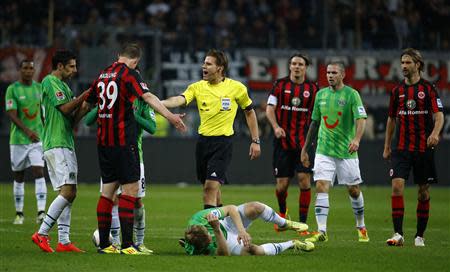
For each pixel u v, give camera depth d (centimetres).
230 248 3566
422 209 4291
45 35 9531
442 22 10556
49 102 3816
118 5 10719
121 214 3625
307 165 4694
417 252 3881
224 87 4219
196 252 3588
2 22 9750
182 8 10688
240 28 10275
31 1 9956
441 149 9881
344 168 4481
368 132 9969
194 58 9731
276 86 5253
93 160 9338
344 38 10231
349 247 4100
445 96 10188
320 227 4397
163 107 3541
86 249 3931
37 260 3425
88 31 9475
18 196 5359
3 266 3256
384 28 10450
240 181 9556
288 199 7812
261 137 9631
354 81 10081
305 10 10881
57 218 3797
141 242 3856
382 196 8231
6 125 9162
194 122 9600
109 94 3569
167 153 9531
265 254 3606
